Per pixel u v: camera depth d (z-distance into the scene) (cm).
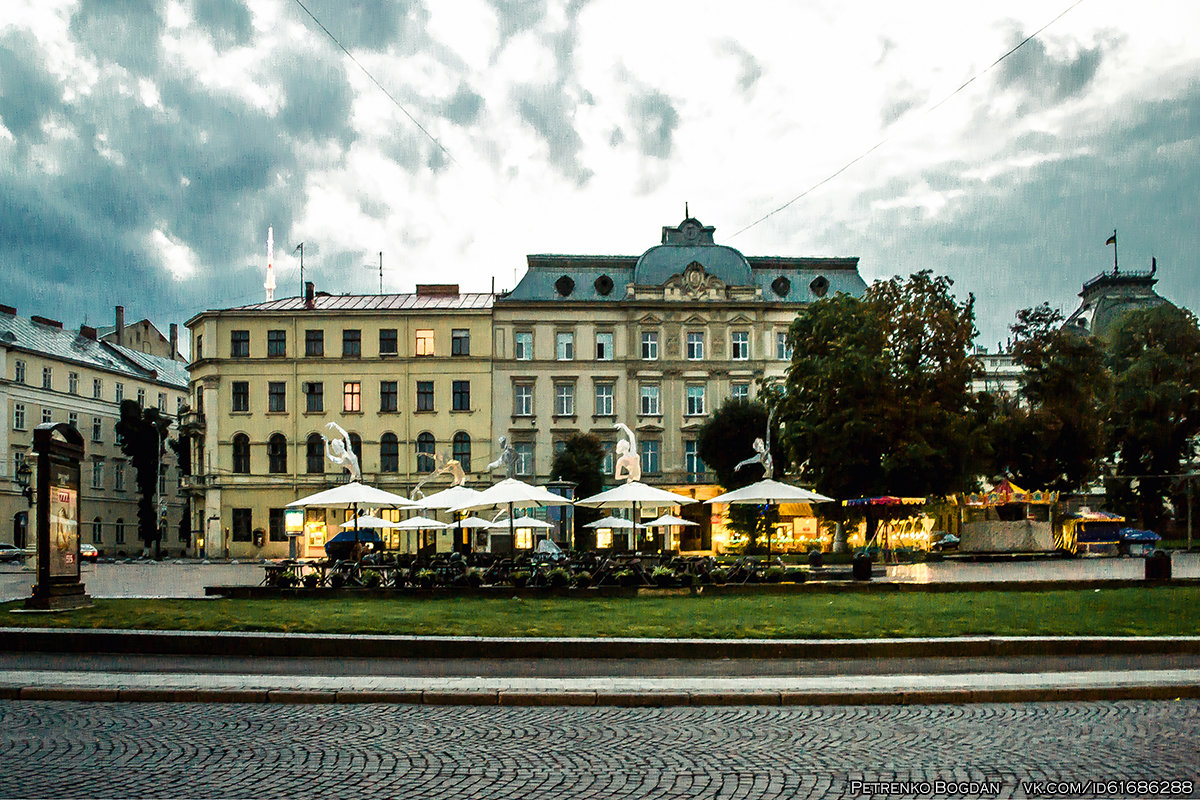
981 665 1426
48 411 7569
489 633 1609
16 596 2697
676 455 6762
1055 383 5481
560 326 6844
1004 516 4744
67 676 1316
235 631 1620
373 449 6744
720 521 6594
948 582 2539
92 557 6103
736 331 6862
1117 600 2162
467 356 6794
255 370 6788
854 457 4709
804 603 2175
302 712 1125
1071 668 1395
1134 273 8119
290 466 6712
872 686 1217
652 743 959
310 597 2467
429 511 6638
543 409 6781
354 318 6838
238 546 6669
